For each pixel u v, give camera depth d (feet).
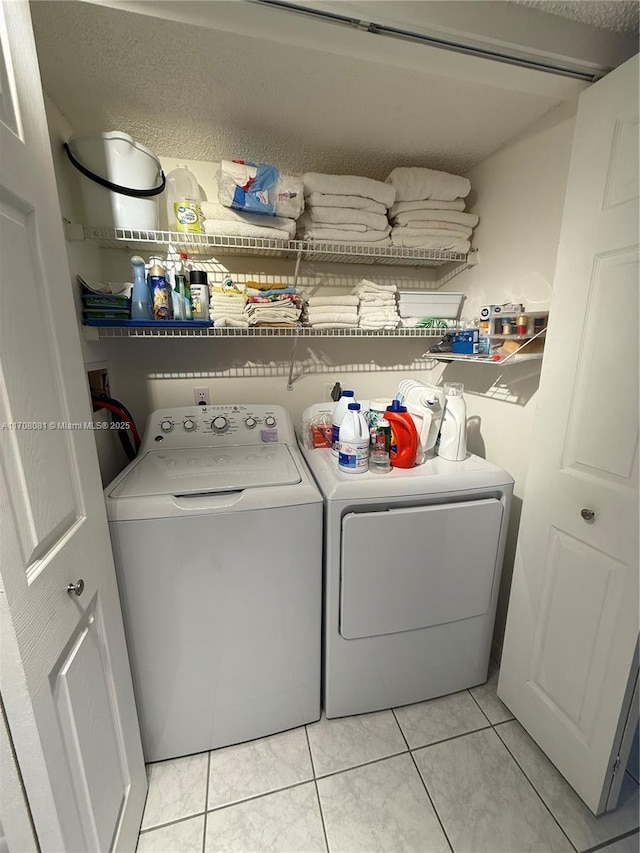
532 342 4.21
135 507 3.36
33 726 1.91
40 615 2.00
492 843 3.40
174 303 4.46
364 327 5.12
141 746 3.60
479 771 3.95
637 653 3.06
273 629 3.93
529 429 4.57
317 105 3.92
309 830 3.50
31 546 1.96
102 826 2.65
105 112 3.97
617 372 3.04
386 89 3.70
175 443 4.87
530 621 4.12
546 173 4.17
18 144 1.98
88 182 3.84
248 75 3.49
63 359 2.41
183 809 3.65
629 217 2.88
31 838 2.06
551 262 4.20
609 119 2.98
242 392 5.80
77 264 4.11
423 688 4.65
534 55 2.97
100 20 2.87
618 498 3.08
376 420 4.68
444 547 4.12
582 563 3.45
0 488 1.73
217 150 4.73
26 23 2.12
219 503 3.54
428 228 5.06
